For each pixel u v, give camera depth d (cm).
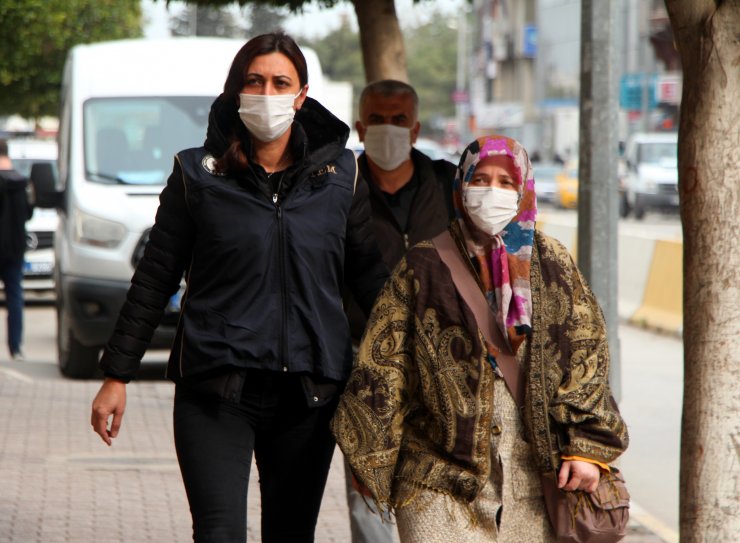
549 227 7250
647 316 5378
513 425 1184
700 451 1250
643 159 12138
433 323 1188
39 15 8569
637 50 16450
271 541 1311
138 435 2847
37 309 6088
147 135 3844
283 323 1242
